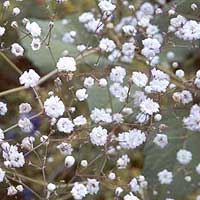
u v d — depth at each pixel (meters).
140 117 0.35
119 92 0.36
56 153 0.44
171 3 0.41
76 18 0.45
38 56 0.41
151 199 0.37
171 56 0.43
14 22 0.36
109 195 0.41
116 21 0.44
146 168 0.38
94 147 0.37
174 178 0.37
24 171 0.42
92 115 0.35
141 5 0.44
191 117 0.35
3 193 0.39
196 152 0.38
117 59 0.40
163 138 0.35
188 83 0.35
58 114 0.33
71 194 0.35
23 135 0.40
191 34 0.36
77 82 0.38
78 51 0.41
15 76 0.49
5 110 0.35
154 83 0.34
